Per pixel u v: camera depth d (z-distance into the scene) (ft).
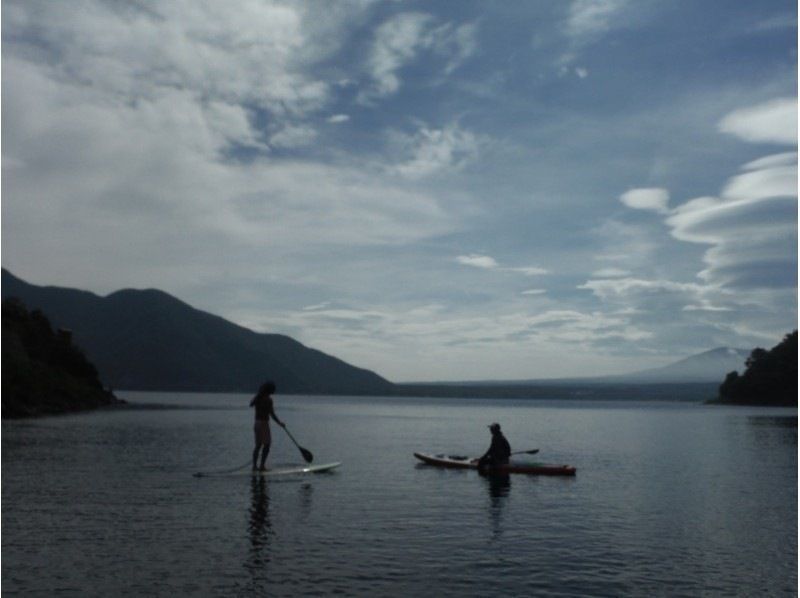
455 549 37.81
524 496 56.95
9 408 192.54
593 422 219.00
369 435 144.46
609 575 33.19
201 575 32.24
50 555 35.70
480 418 252.83
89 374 340.18
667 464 84.69
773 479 69.15
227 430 141.79
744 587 31.58
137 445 102.47
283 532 41.63
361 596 29.45
